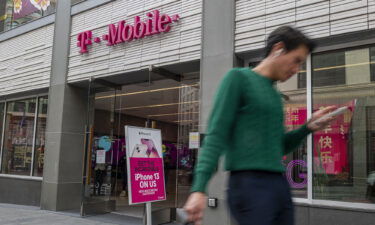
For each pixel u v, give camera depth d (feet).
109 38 26.89
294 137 5.85
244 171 4.74
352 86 17.38
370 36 16.84
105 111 28.89
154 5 24.81
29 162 34.12
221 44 20.70
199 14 22.34
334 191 17.20
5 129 37.73
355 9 16.51
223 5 20.89
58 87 30.53
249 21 19.85
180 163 24.00
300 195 17.98
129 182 15.58
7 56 37.19
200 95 21.20
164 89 29.17
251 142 4.76
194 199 4.25
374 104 16.71
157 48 24.27
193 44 22.36
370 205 16.15
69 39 30.37
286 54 5.19
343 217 16.51
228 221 18.78
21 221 24.88
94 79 27.86
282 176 4.95
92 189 27.48
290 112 18.89
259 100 4.86
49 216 26.78
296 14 18.21
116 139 29.86
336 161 17.33
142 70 25.03
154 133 17.43
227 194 4.90
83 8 29.53
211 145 4.51
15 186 34.63
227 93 4.76
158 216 22.77
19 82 35.22
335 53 18.04
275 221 4.64
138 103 34.30
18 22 36.11
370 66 17.01
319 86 18.26
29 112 35.22
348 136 17.16
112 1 27.58
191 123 23.68
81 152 30.86
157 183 16.93
